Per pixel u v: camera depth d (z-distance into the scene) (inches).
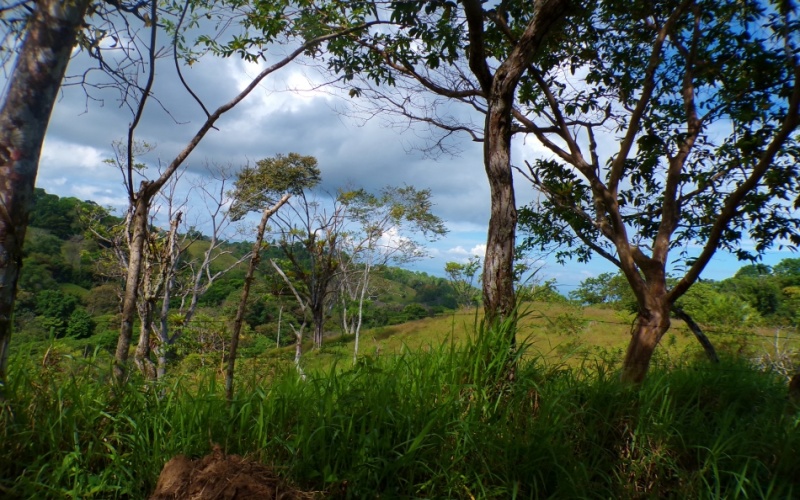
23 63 118.0
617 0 306.2
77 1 120.7
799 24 255.1
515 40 276.1
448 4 240.8
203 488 103.7
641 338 291.6
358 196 888.9
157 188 161.2
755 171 251.8
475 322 165.9
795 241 292.8
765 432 162.4
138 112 150.3
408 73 327.9
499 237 191.0
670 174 318.0
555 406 148.9
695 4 303.6
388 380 144.7
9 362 134.6
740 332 409.1
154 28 144.6
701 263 276.7
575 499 128.0
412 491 124.3
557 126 342.6
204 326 677.3
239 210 901.8
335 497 119.3
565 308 429.1
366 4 259.1
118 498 118.0
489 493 125.3
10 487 106.5
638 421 158.2
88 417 126.0
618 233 309.9
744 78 295.9
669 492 144.7
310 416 134.5
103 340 163.9
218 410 133.7
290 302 1021.2
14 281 122.6
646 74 295.9
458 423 136.0
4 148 118.1
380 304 1614.2
